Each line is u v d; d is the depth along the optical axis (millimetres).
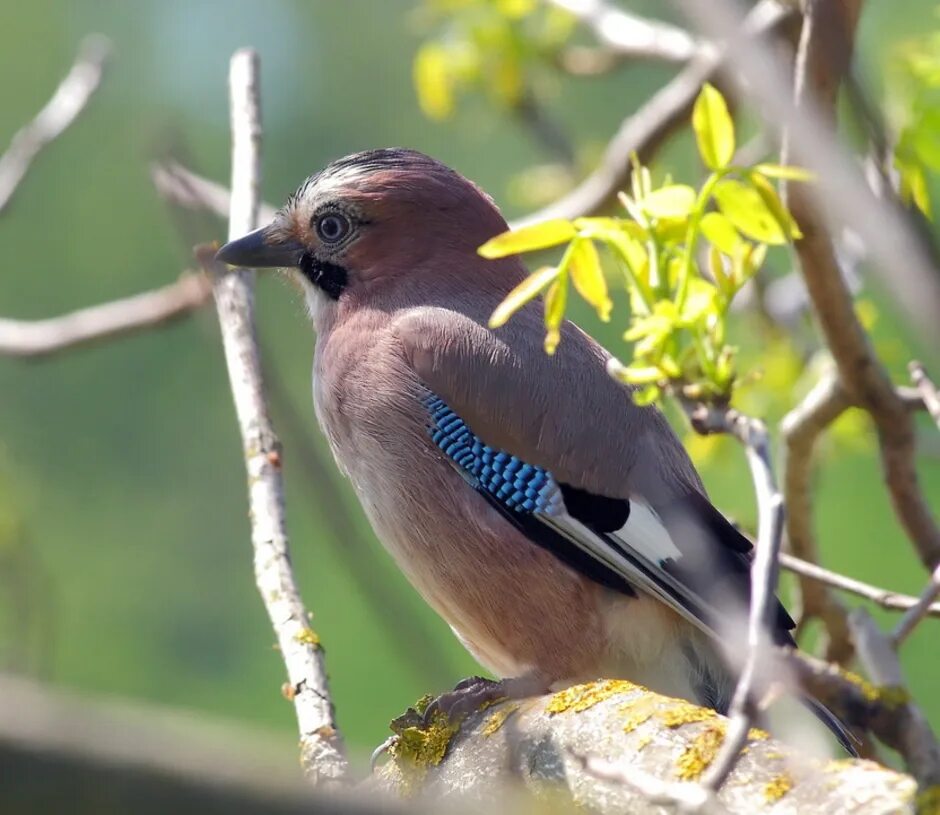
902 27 11617
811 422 9281
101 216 24594
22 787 3828
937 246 4809
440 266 9320
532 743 6281
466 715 6773
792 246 8266
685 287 7230
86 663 20297
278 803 3994
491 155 24406
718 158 7129
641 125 11211
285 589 7781
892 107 8969
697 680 8211
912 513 9172
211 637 21188
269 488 8203
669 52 12211
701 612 8016
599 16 12492
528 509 8414
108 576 21578
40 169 24609
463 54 13016
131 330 11703
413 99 25484
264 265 9477
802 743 6965
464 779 6402
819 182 4902
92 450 22578
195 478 22375
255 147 9648
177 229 11773
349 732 16938
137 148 24844
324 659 7512
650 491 8398
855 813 5320
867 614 7578
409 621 9672
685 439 11031
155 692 20141
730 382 7273
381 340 8984
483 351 8703
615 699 6273
